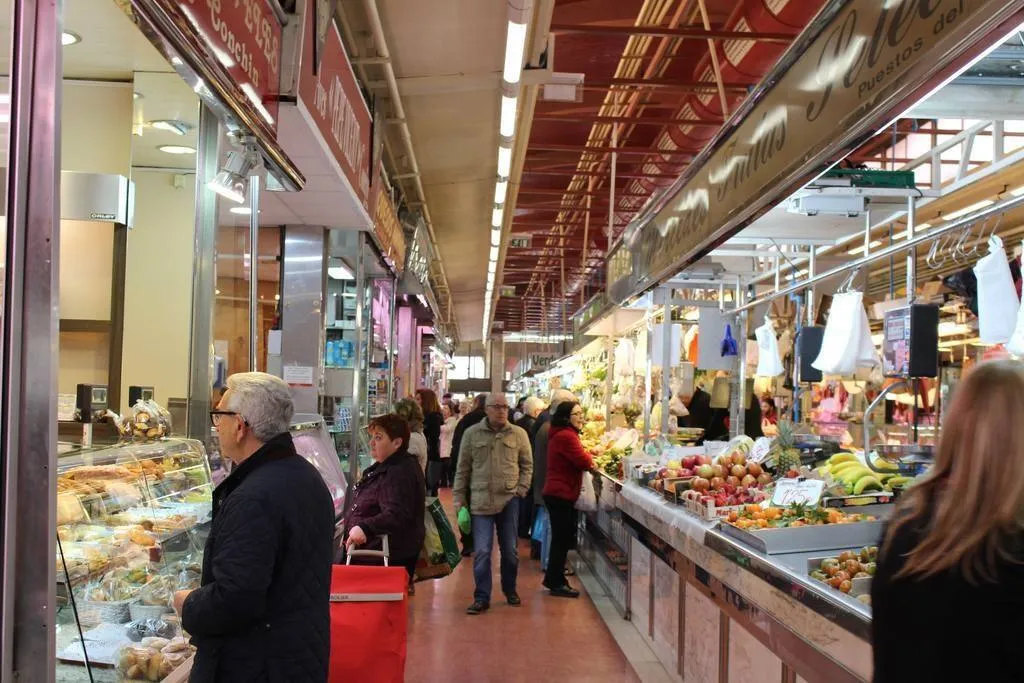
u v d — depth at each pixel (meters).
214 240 3.52
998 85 3.05
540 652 5.14
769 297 5.39
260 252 6.05
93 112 3.58
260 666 2.16
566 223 15.89
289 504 2.21
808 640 2.73
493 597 6.60
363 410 7.89
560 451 6.68
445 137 7.38
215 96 2.36
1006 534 1.40
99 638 2.21
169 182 3.53
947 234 3.30
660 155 11.79
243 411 2.32
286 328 6.01
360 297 6.38
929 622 1.43
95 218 3.25
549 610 6.18
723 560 3.61
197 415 3.48
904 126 8.12
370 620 3.09
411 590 6.64
